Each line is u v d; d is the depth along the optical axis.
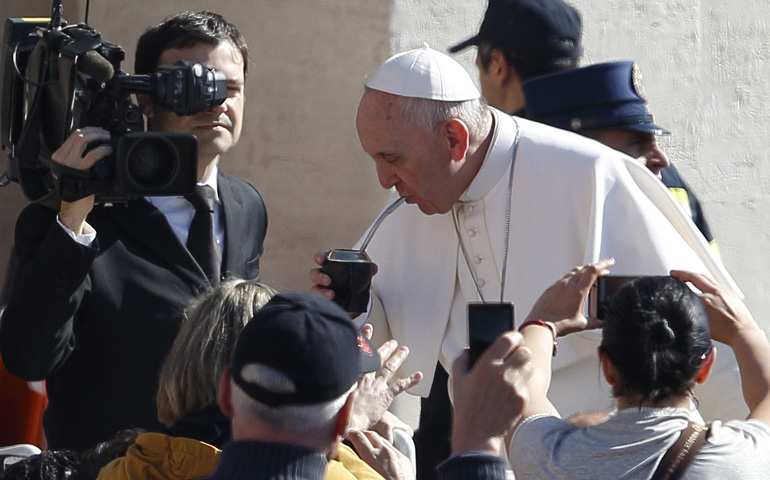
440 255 14.34
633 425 9.18
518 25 16.92
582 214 13.65
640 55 23.84
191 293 13.16
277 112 20.91
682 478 8.91
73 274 11.94
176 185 11.55
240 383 7.92
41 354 12.15
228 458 7.89
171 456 9.27
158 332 12.91
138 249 13.22
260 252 14.54
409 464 11.33
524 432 9.41
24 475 11.23
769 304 24.59
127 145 11.41
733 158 24.47
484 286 14.06
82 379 12.87
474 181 13.72
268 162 20.91
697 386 12.81
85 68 11.88
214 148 13.76
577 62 17.08
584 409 13.51
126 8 20.61
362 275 12.31
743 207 24.50
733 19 24.45
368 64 21.20
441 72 13.25
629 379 9.34
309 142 21.09
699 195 24.31
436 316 14.34
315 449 7.93
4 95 13.31
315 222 21.12
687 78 24.19
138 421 12.76
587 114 15.36
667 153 24.12
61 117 12.19
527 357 8.46
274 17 20.83
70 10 20.97
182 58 13.90
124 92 11.98
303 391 7.83
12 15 21.41
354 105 21.27
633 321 9.38
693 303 9.52
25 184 12.84
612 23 23.66
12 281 13.06
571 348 13.53
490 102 17.44
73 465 11.33
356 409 11.31
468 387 8.47
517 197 13.80
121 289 12.98
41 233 12.67
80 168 11.51
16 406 16.17
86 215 12.29
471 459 8.10
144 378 12.83
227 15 20.70
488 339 9.11
